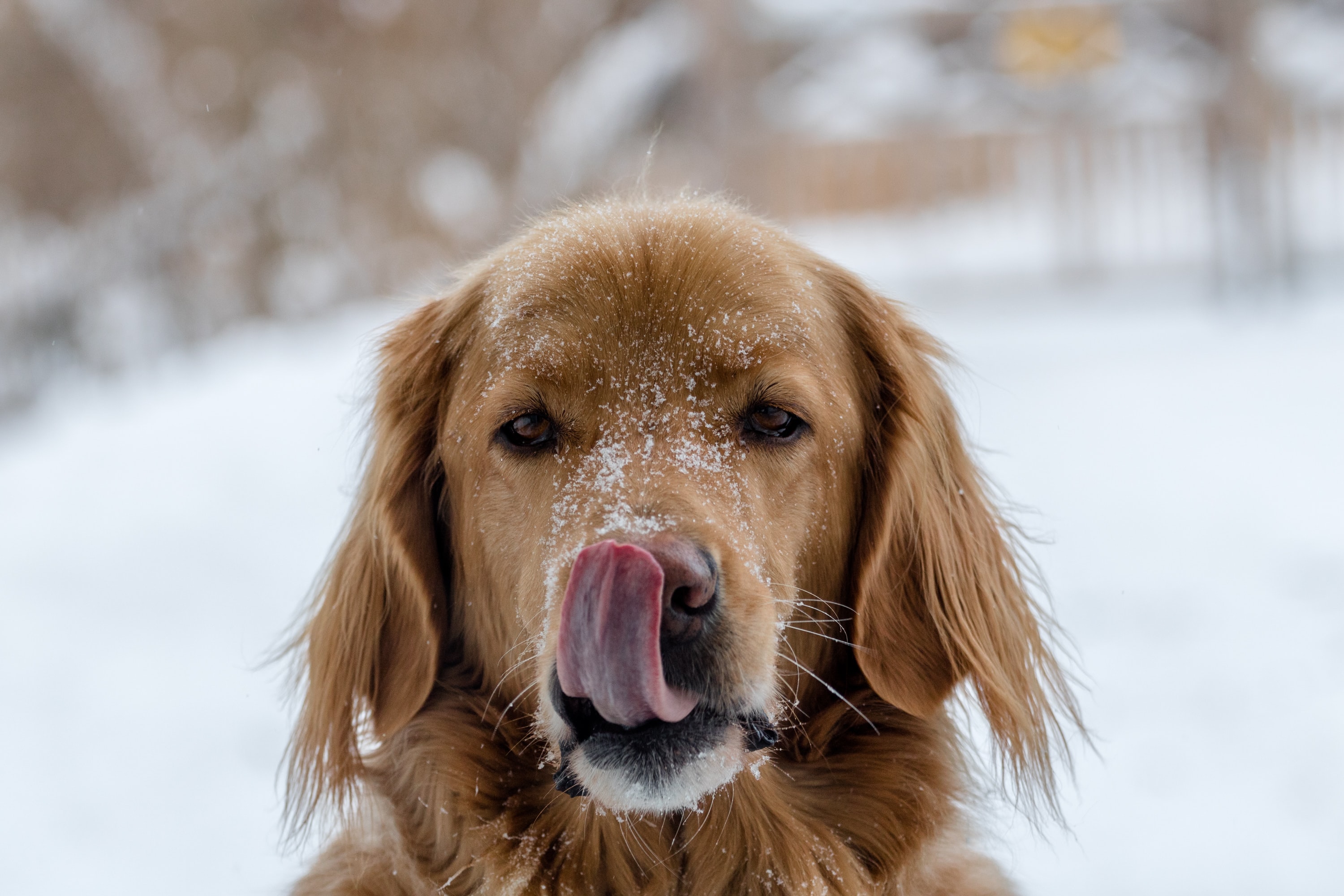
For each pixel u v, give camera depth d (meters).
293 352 16.27
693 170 17.53
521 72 23.64
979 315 17.84
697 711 2.90
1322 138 19.02
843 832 3.43
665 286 3.27
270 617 8.20
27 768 6.45
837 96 17.36
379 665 3.61
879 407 3.65
